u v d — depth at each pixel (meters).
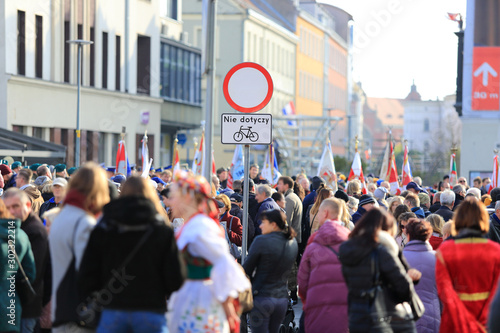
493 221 19.11
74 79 62.28
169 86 77.56
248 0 99.94
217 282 10.91
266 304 15.30
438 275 13.64
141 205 10.57
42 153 45.66
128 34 69.38
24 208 14.25
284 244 15.45
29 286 13.62
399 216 18.59
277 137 84.94
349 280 12.65
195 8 97.25
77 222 11.11
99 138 65.38
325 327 14.27
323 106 128.75
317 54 125.62
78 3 62.41
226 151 93.81
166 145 80.75
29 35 56.97
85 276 10.62
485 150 62.12
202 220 11.14
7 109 54.72
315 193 26.39
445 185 34.81
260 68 17.70
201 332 11.05
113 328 10.51
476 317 13.44
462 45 68.81
